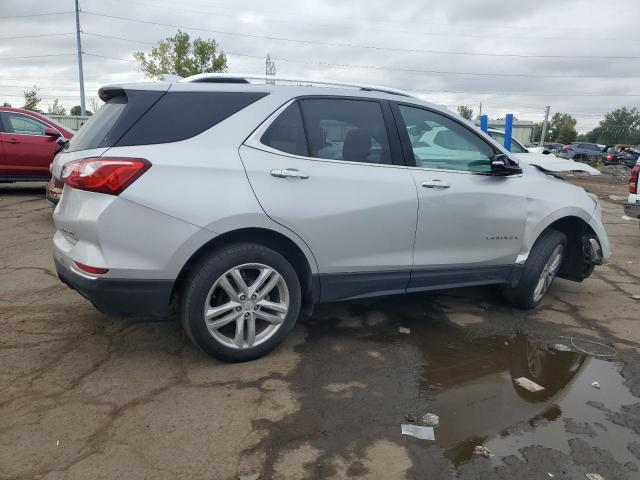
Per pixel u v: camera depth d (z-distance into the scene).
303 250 3.54
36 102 43.94
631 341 4.26
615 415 3.12
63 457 2.54
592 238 5.09
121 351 3.67
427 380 3.46
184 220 3.14
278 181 3.41
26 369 3.38
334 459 2.61
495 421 3.00
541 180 4.74
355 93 3.89
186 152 3.21
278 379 3.38
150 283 3.16
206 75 3.54
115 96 3.62
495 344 4.09
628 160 37.25
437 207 4.01
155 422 2.85
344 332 4.19
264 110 3.50
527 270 4.65
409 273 4.02
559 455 2.70
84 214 3.10
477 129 4.40
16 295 4.70
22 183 12.62
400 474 2.52
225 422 2.88
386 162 3.87
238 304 3.42
